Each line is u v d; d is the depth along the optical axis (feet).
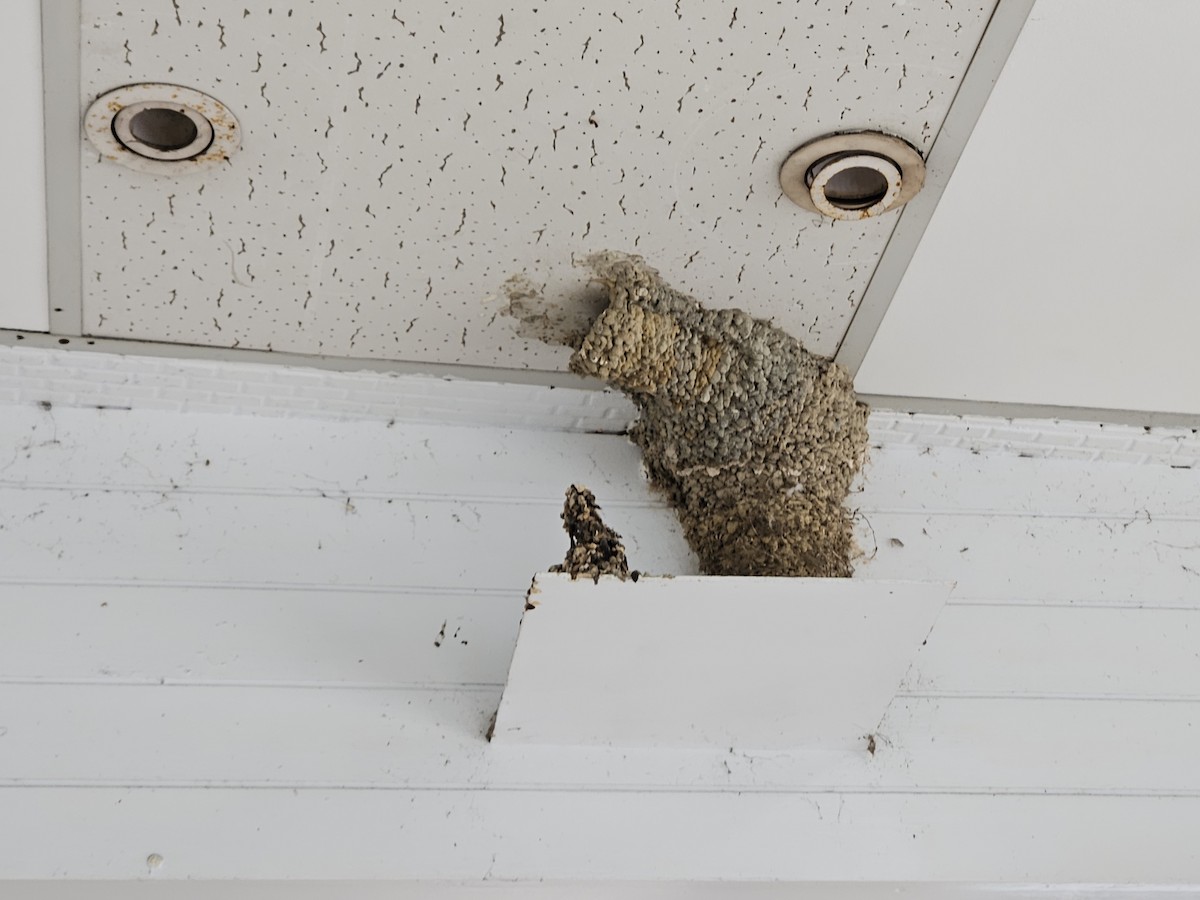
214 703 6.45
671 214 6.56
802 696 6.63
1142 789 7.00
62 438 7.29
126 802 6.05
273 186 6.31
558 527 7.45
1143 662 7.52
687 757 6.77
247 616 6.79
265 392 7.50
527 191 6.40
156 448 7.36
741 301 7.14
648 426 7.70
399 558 7.16
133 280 6.79
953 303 7.19
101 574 6.79
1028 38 5.82
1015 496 8.12
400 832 6.20
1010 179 6.47
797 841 6.53
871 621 6.29
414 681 6.73
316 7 5.50
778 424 7.38
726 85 5.94
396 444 7.66
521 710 6.47
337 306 7.04
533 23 5.65
